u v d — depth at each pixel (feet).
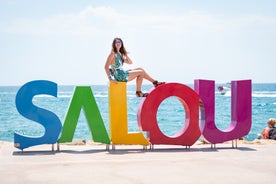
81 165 24.47
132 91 378.73
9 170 22.91
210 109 32.12
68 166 24.14
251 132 84.17
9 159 26.66
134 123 104.88
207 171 22.77
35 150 31.04
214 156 28.02
